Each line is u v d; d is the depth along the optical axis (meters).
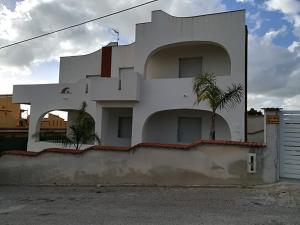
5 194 10.80
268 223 6.07
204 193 8.80
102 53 21.12
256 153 9.21
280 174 9.17
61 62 23.08
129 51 20.14
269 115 9.24
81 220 6.73
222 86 15.14
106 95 17.31
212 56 17.56
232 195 8.34
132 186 10.71
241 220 6.30
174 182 10.19
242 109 14.73
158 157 10.52
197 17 16.16
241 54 15.01
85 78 20.23
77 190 10.80
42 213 7.54
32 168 13.03
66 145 18.02
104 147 11.53
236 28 15.23
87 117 17.83
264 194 8.24
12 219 7.05
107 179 11.35
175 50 18.55
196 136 17.92
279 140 9.20
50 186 12.24
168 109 16.34
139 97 16.95
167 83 16.48
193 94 15.77
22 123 35.31
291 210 6.88
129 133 19.88
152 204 7.95
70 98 19.75
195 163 9.94
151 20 17.30
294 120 9.08
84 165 11.87
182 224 6.20
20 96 21.38
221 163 9.58
